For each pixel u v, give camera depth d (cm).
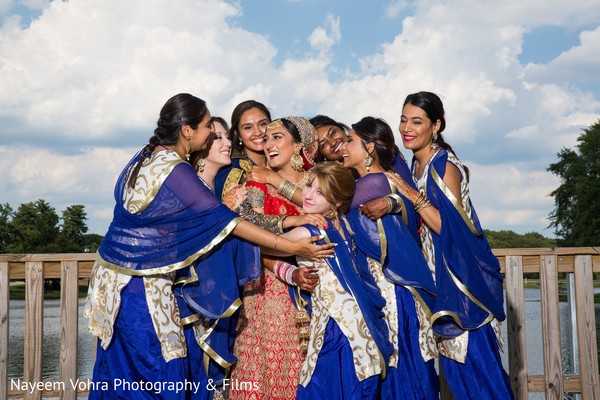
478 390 338
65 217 8550
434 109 355
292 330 355
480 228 355
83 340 1045
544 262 439
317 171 340
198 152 353
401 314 340
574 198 6006
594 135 5953
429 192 351
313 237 326
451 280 339
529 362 895
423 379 339
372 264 348
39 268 423
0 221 8288
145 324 307
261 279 357
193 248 312
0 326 420
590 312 437
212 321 333
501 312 347
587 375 433
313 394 319
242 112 387
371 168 360
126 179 321
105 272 314
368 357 316
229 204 348
